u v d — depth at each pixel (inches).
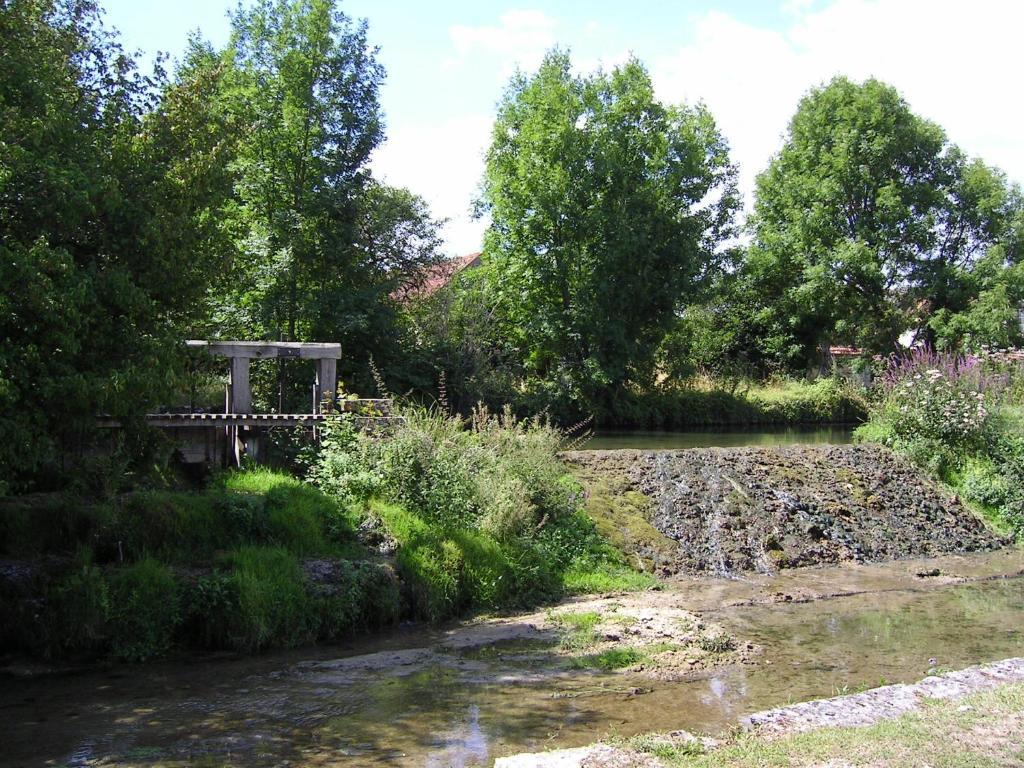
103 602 360.2
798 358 1676.9
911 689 286.2
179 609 374.6
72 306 328.5
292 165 1061.8
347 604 402.6
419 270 1198.3
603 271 1304.1
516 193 1343.5
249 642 374.3
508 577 471.2
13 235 337.4
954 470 738.2
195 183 401.7
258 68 1062.4
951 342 1434.5
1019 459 725.9
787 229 1646.2
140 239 369.4
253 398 918.4
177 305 407.5
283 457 533.6
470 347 1167.0
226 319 1002.7
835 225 1551.4
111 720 292.4
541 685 330.6
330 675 343.3
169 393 387.9
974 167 1525.6
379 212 1133.7
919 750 227.0
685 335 1585.9
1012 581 545.6
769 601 483.5
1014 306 1432.1
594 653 372.8
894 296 1535.4
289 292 1048.8
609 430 1250.0
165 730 282.8
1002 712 258.1
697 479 657.6
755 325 1727.4
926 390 780.6
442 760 256.5
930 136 1539.1
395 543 450.0
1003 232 1513.3
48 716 296.4
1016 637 415.8
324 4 1057.5
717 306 1724.9
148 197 378.6
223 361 583.8
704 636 396.2
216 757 259.9
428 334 1189.1
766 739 242.8
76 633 357.7
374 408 554.9
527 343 1391.5
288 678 339.0
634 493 626.8
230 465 529.7
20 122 337.7
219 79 464.8
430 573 435.5
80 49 394.6
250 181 1027.3
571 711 301.0
